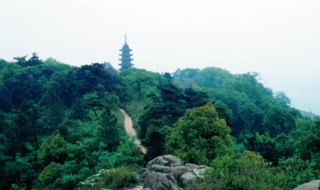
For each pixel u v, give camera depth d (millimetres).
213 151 26234
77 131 39781
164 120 37562
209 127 27156
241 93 94688
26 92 63094
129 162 25859
